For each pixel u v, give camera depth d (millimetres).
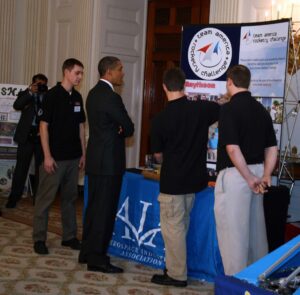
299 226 3984
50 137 3914
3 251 4047
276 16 4875
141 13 6582
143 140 6656
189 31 4457
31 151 5648
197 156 3363
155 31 6527
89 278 3523
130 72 6551
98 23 6332
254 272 1942
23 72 7426
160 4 6473
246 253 3082
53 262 3824
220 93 4332
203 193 3545
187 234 3619
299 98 4656
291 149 4766
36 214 4043
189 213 3480
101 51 6352
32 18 7297
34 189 5918
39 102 5621
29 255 3967
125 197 4008
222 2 5277
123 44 6473
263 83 4105
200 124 3357
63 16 6852
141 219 3902
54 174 3961
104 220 3611
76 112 3992
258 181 2975
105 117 3494
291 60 4543
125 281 3514
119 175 3582
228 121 2994
